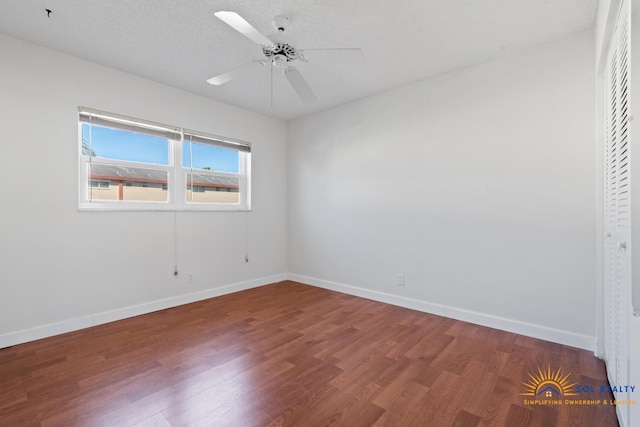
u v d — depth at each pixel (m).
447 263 2.79
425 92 2.90
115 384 1.74
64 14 1.96
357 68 2.68
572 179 2.17
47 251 2.38
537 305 2.33
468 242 2.66
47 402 1.57
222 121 3.51
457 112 2.70
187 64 2.63
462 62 2.57
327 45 2.30
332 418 1.47
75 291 2.52
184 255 3.21
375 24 2.05
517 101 2.39
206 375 1.84
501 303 2.49
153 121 2.95
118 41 2.28
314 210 3.94
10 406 1.54
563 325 2.22
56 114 2.42
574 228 2.17
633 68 1.23
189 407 1.54
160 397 1.62
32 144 2.31
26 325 2.29
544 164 2.28
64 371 1.87
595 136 2.08
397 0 1.82
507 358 2.03
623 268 1.38
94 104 2.60
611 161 1.69
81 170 2.61
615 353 1.56
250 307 3.09
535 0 1.81
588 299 2.12
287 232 4.27
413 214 3.01
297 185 4.14
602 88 2.01
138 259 2.88
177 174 3.18
